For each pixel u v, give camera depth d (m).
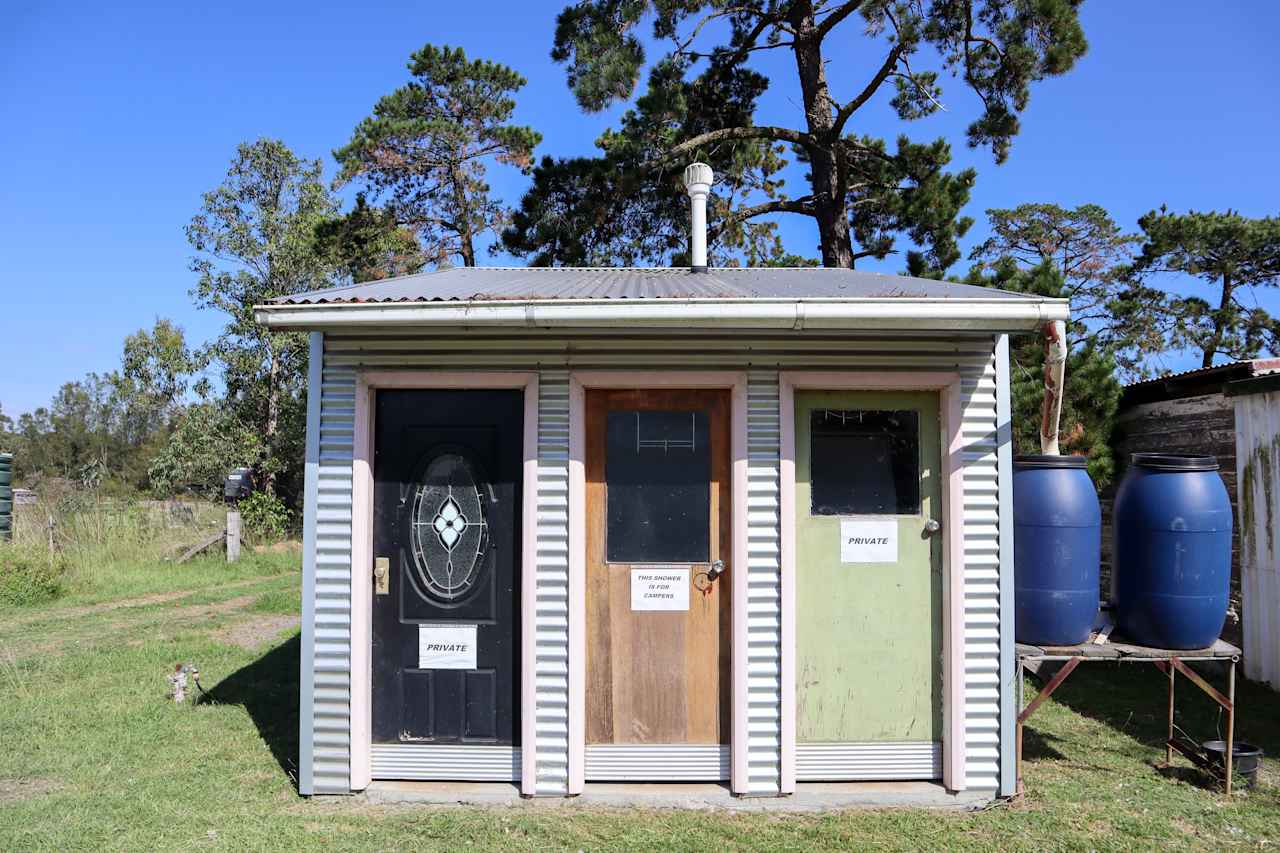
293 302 4.32
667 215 14.26
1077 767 5.14
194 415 20.25
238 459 20.12
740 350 4.70
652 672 4.70
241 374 20.77
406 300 4.28
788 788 4.55
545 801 4.55
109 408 44.31
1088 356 8.73
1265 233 29.09
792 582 4.61
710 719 4.69
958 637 4.61
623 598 4.71
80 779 4.82
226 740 5.50
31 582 11.02
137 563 13.84
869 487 4.76
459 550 4.75
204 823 4.25
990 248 34.00
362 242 21.64
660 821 4.32
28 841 3.99
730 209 15.34
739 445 4.66
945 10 12.20
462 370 4.70
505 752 4.69
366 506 4.68
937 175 13.66
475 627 4.73
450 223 23.16
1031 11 11.59
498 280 5.95
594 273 6.96
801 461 4.74
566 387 4.69
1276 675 6.73
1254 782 4.80
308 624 4.64
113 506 15.66
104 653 7.98
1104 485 8.71
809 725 4.67
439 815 4.37
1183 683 7.11
